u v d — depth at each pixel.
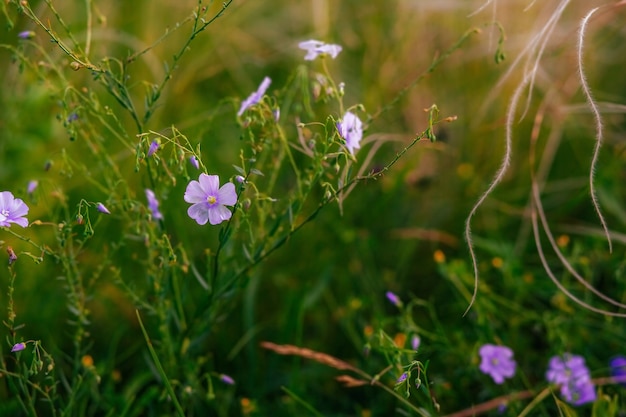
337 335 0.82
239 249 0.78
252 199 0.69
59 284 0.79
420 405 0.74
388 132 0.91
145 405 0.74
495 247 0.82
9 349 0.75
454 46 0.71
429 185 0.91
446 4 0.94
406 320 0.76
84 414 0.74
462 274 0.79
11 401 0.72
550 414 0.73
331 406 0.78
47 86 0.71
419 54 0.94
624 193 0.90
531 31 0.89
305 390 0.77
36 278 0.78
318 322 0.83
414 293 0.86
